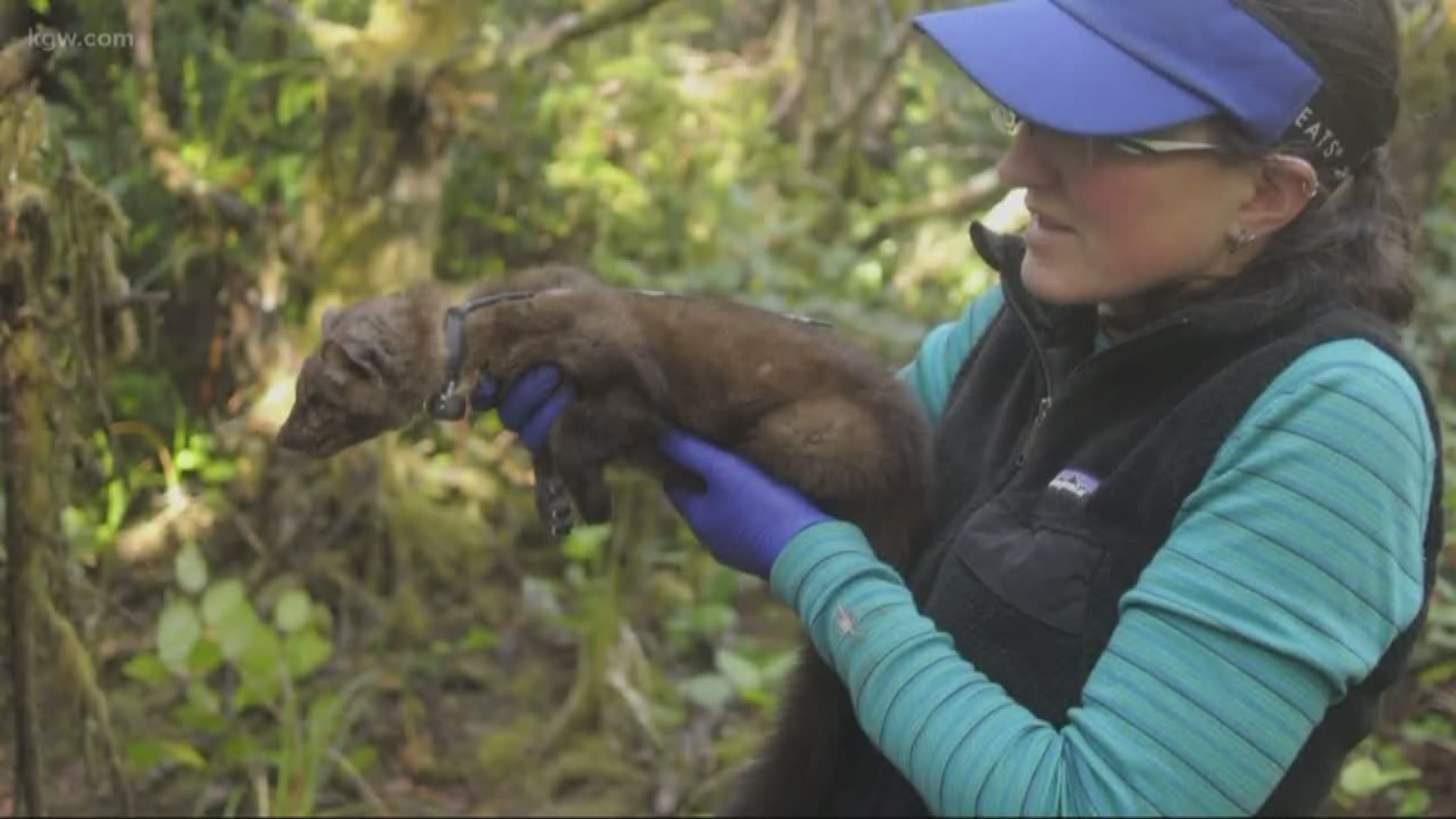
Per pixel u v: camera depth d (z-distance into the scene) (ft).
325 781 14.25
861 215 22.79
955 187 23.11
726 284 18.49
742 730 15.34
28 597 11.15
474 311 8.13
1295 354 5.87
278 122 16.81
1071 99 5.83
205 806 13.82
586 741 15.10
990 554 6.41
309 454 8.46
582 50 20.30
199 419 17.56
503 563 18.04
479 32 16.01
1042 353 6.72
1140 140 5.82
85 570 15.02
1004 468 6.88
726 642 16.61
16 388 10.61
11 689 13.60
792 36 25.84
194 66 16.15
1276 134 5.78
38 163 10.59
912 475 7.78
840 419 7.80
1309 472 5.63
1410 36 14.21
